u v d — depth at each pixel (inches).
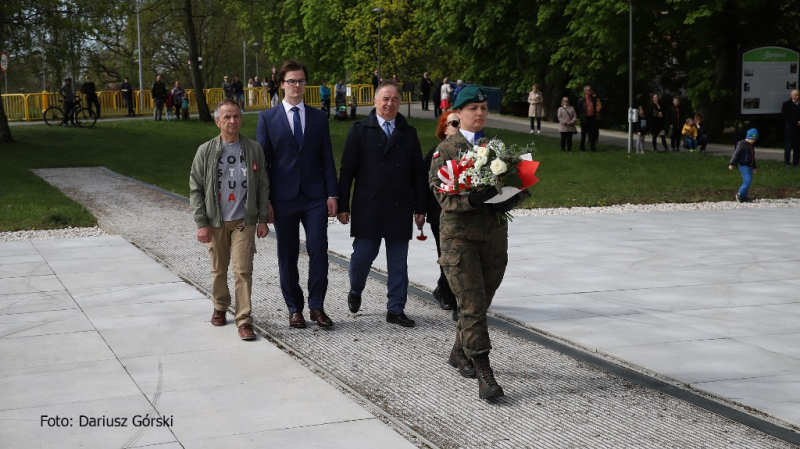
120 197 692.7
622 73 1323.8
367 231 289.1
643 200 691.4
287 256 287.1
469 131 226.2
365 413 206.5
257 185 278.2
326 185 286.7
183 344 268.7
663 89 1481.3
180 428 196.4
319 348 266.8
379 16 2160.4
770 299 331.3
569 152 1037.8
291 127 282.0
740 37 1230.9
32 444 187.0
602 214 617.0
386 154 287.1
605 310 313.4
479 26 1563.7
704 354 255.1
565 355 258.2
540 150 1057.5
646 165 909.8
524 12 1517.0
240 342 270.8
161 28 2225.6
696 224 557.3
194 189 279.4
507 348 266.5
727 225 552.1
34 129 1327.5
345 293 347.6
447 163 215.0
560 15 1460.4
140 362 249.1
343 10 2463.1
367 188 288.0
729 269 394.3
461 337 221.9
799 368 240.7
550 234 510.9
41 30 1128.8
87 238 487.8
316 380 231.9
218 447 185.0
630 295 339.0
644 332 281.3
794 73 956.0
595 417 205.2
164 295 339.3
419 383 232.7
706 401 215.8
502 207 219.3
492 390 214.5
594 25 1259.2
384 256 427.5
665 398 218.5
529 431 196.4
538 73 1561.3
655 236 501.0
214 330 286.0
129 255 430.9
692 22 1128.8
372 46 2281.0
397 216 288.7
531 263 411.2
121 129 1389.0
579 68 1401.3
